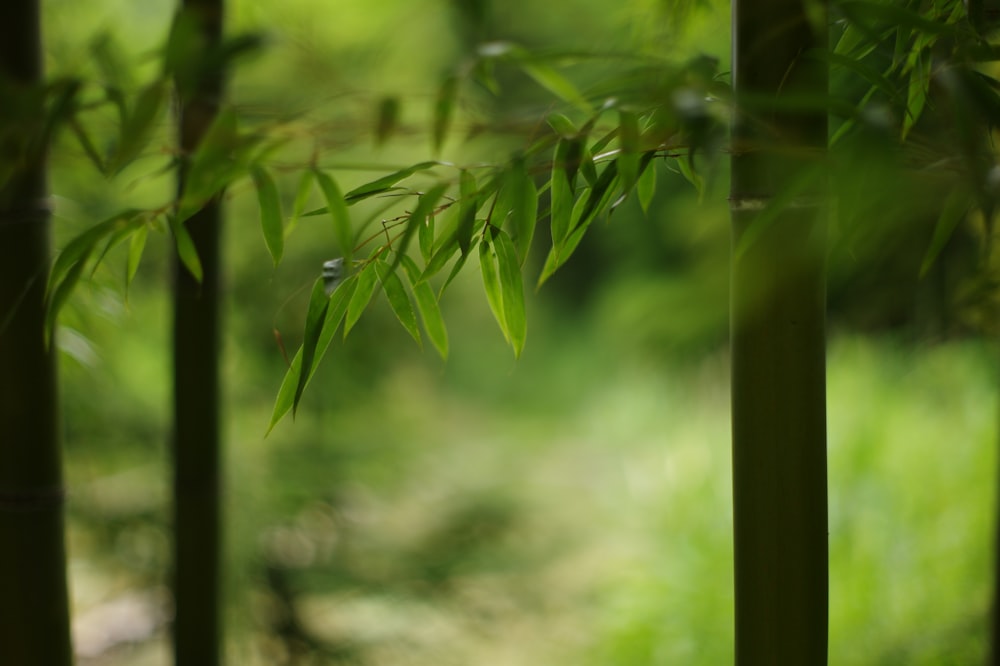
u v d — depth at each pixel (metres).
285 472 3.73
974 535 3.62
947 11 1.96
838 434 4.41
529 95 2.88
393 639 3.79
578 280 10.44
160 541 3.53
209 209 2.41
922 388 4.93
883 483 4.01
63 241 2.53
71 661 2.23
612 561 5.54
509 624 4.74
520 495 6.81
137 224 1.92
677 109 1.73
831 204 1.88
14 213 2.15
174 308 2.43
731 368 1.93
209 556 2.45
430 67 2.65
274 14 2.45
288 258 3.51
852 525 3.80
